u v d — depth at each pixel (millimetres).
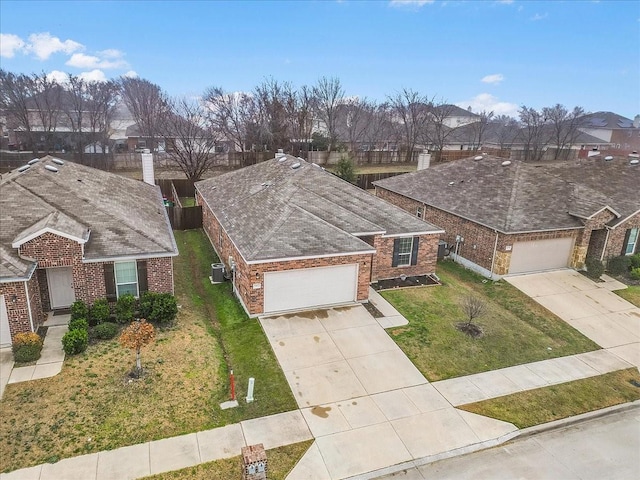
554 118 64000
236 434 10672
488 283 20766
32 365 12719
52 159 21938
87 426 10539
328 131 57156
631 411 12641
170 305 15367
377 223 20297
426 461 10258
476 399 12531
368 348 14711
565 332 16688
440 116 61469
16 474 9133
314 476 9617
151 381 12289
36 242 14352
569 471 10281
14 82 46531
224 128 51062
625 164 29203
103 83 54656
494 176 26109
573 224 21469
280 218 18375
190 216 28250
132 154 47688
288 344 14695
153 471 9422
